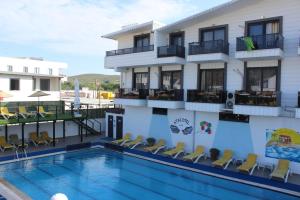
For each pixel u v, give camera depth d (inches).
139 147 960.3
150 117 993.5
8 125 956.0
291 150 701.3
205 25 861.2
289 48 714.8
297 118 691.4
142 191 636.7
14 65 1380.4
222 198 600.1
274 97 699.4
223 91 801.6
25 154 852.0
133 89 1008.9
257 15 764.6
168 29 920.9
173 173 755.4
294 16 708.0
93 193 622.5
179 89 895.7
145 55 954.7
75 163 836.0
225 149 808.3
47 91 1363.2
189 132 887.1
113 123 1120.8
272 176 636.7
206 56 800.3
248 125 768.3
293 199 594.6
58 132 1086.4
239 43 738.8
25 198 354.6
